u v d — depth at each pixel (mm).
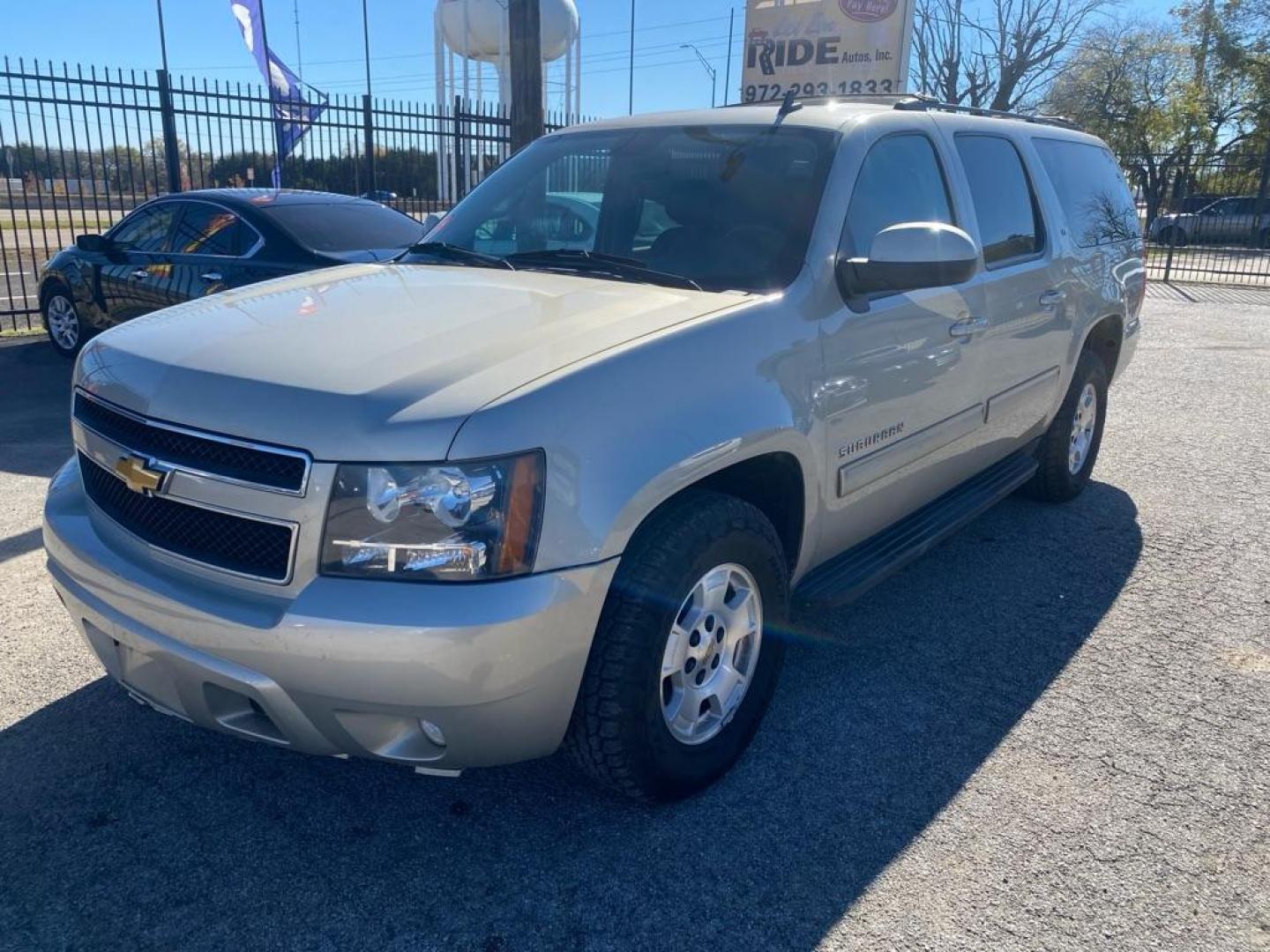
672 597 2545
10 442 6508
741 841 2721
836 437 3197
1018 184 4586
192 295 7605
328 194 8219
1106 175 5707
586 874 2584
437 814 2818
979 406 4133
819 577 3473
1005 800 2922
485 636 2189
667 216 3490
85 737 3143
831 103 3947
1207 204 25328
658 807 2844
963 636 3975
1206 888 2566
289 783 2943
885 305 3406
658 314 2807
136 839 2686
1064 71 38406
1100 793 2955
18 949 2307
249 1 11977
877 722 3334
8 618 3914
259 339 2662
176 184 11875
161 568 2488
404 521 2211
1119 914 2469
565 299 2969
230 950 2322
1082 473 5617
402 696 2217
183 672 2420
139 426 2555
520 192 3986
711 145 3674
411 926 2402
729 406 2717
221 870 2580
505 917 2438
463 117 13562
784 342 2961
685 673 2779
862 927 2414
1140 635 3998
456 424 2232
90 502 2824
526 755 2465
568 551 2303
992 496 4387
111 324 8609
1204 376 9219
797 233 3229
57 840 2676
